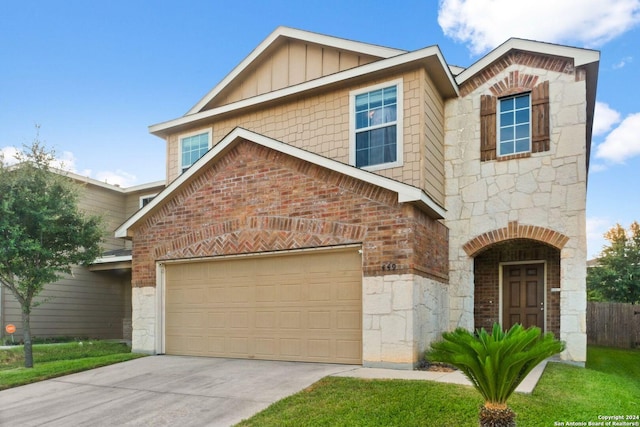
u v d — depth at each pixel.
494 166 10.16
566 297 9.15
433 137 10.16
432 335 8.88
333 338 8.74
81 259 11.30
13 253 10.04
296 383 7.18
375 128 10.42
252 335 9.63
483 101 10.49
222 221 10.16
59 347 13.61
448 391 6.05
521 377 3.91
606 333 14.38
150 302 10.86
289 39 12.73
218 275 10.24
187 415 6.11
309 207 9.13
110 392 7.45
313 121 11.48
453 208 10.43
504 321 11.18
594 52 9.38
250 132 9.80
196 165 10.43
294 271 9.32
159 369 8.87
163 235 10.92
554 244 9.38
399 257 8.12
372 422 5.21
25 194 10.26
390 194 8.34
